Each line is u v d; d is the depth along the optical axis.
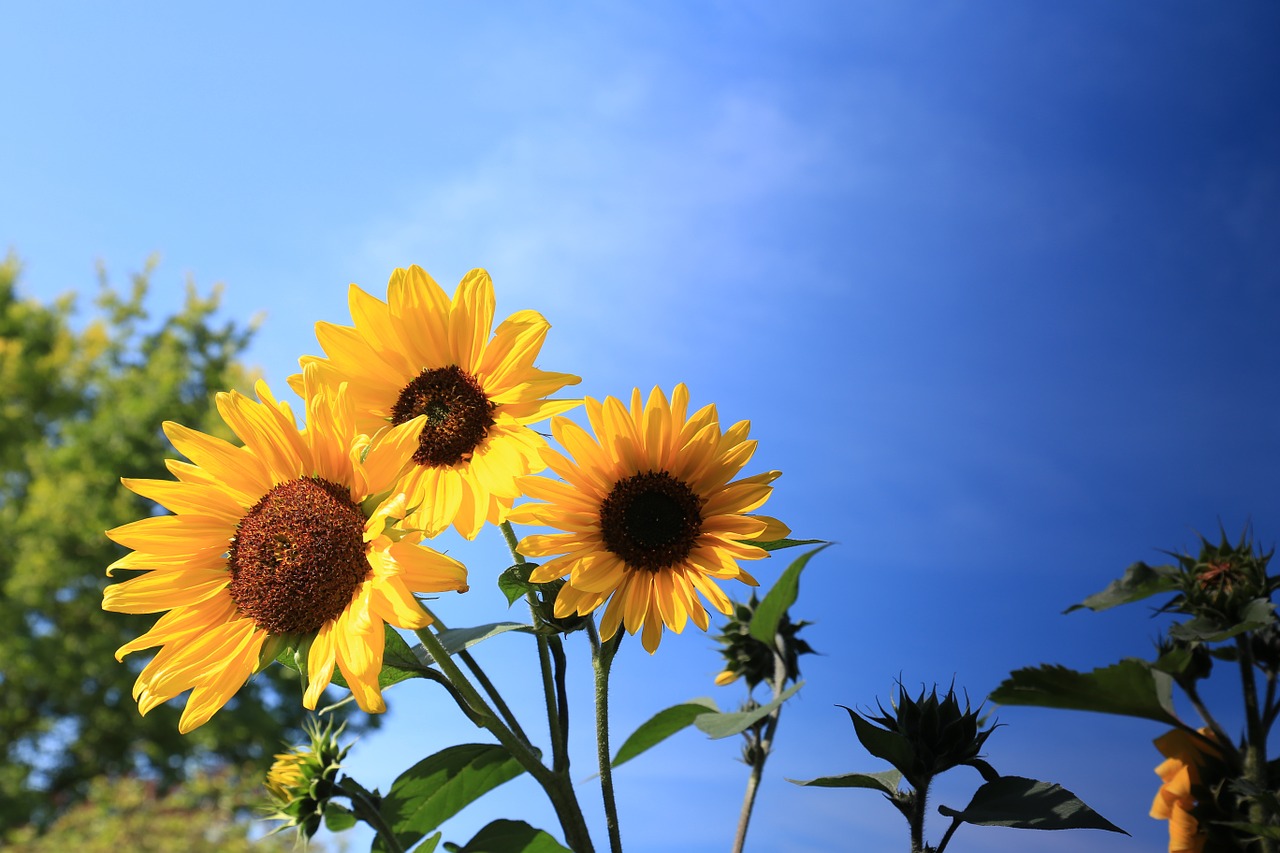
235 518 0.79
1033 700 0.80
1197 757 0.80
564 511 0.77
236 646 0.76
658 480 0.78
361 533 0.75
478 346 0.84
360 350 0.83
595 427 0.79
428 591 0.70
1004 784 0.71
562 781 0.75
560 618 0.76
